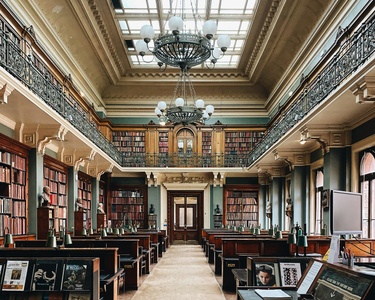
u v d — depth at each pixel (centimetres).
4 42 611
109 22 1190
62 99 901
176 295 654
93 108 1462
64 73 1108
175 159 1664
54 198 1042
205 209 1684
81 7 1009
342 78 670
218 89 1681
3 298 333
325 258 292
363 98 573
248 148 1672
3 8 698
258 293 271
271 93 1557
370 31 570
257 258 349
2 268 334
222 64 1577
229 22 1260
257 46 1321
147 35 750
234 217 1686
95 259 346
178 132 1692
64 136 958
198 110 1106
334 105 696
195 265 1022
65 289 328
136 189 1694
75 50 1211
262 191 1691
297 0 947
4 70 554
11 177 776
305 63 1124
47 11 946
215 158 1656
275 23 1095
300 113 932
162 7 1166
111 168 1481
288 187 1427
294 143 1053
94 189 1451
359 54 607
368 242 650
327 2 898
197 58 792
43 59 941
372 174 784
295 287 291
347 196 314
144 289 704
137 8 1174
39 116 778
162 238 1289
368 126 773
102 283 414
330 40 932
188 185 1686
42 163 902
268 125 1617
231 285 694
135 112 1711
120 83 1645
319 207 1095
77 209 1186
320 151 1043
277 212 1473
